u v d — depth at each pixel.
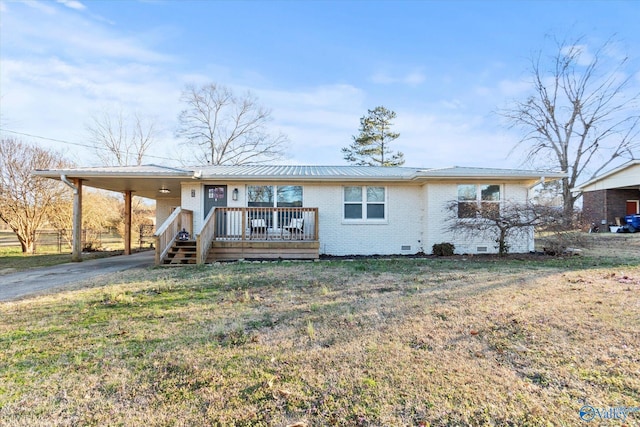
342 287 5.88
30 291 6.14
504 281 6.17
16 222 16.53
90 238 17.62
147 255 13.61
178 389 2.55
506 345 3.23
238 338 3.53
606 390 2.42
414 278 6.60
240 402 2.36
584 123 21.23
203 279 6.76
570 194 21.72
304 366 2.87
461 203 10.88
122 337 3.62
